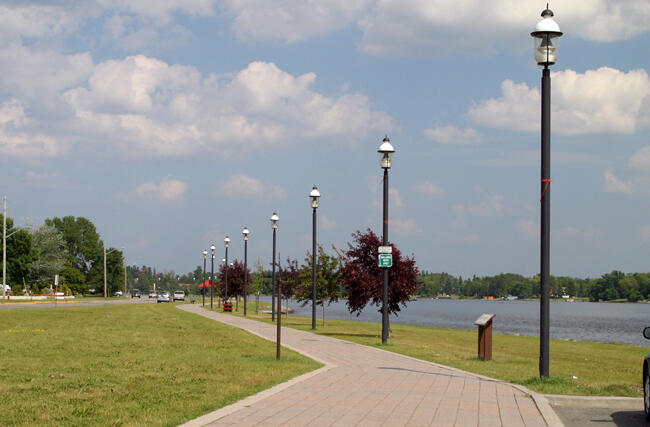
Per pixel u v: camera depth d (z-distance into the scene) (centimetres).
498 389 1274
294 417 948
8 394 1108
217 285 7944
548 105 1388
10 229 9525
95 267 14238
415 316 9706
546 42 1374
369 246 3112
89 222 14188
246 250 5100
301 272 4666
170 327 2997
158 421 907
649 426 958
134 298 12319
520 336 4172
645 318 10894
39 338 2212
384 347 2336
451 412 1017
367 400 1112
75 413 961
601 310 16650
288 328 3381
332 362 1730
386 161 2505
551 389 1262
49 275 10894
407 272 3097
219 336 2541
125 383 1260
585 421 992
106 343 2105
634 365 2384
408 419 955
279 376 1385
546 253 1385
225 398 1102
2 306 5525
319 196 3469
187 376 1369
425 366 1689
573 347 3272
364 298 3069
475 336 3822
